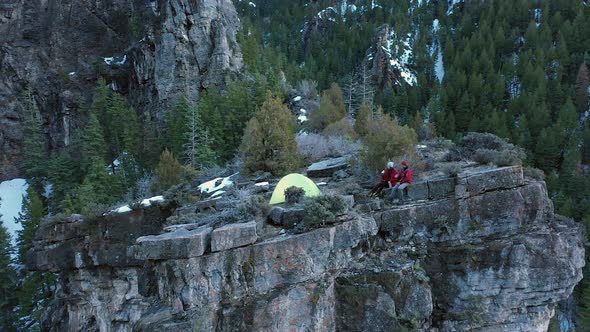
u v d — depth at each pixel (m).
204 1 62.50
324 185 19.12
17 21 74.62
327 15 113.50
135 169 51.66
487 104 67.88
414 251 14.70
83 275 25.78
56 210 53.06
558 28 85.69
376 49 90.81
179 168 31.78
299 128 43.12
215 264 12.05
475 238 14.88
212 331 11.76
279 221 13.87
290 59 100.19
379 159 18.97
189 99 57.97
